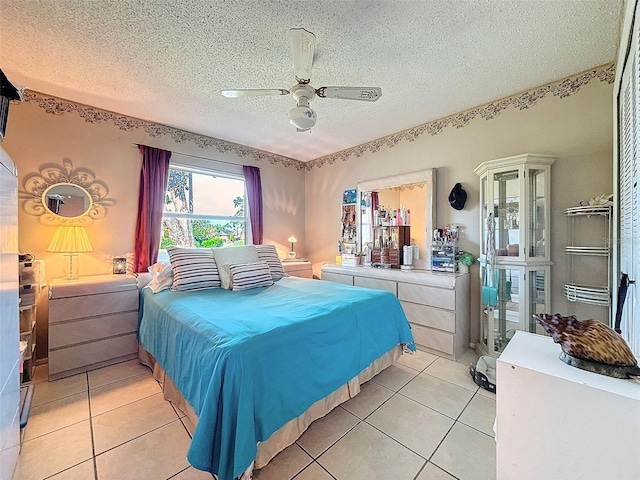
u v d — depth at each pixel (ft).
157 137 10.34
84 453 4.82
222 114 9.52
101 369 7.87
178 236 11.12
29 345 7.11
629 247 4.48
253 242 12.96
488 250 8.25
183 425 5.54
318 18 5.28
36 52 6.25
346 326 6.06
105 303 8.05
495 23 5.44
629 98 4.50
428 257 10.43
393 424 5.62
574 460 2.36
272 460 4.72
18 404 4.68
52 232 8.41
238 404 3.97
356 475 4.42
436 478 4.35
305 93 6.25
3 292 3.78
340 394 5.92
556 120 7.71
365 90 6.14
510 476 2.66
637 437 2.13
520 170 7.70
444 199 10.04
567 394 2.38
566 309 7.52
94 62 6.64
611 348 2.44
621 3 4.91
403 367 8.06
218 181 12.30
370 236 12.44
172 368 5.75
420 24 5.45
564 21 5.38
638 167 3.78
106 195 9.27
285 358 4.74
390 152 11.64
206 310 6.14
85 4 4.91
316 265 14.92
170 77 7.28
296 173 15.08
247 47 6.11
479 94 8.37
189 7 5.01
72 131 8.68
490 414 5.92
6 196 3.97
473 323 9.32
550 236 7.71
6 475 3.91
